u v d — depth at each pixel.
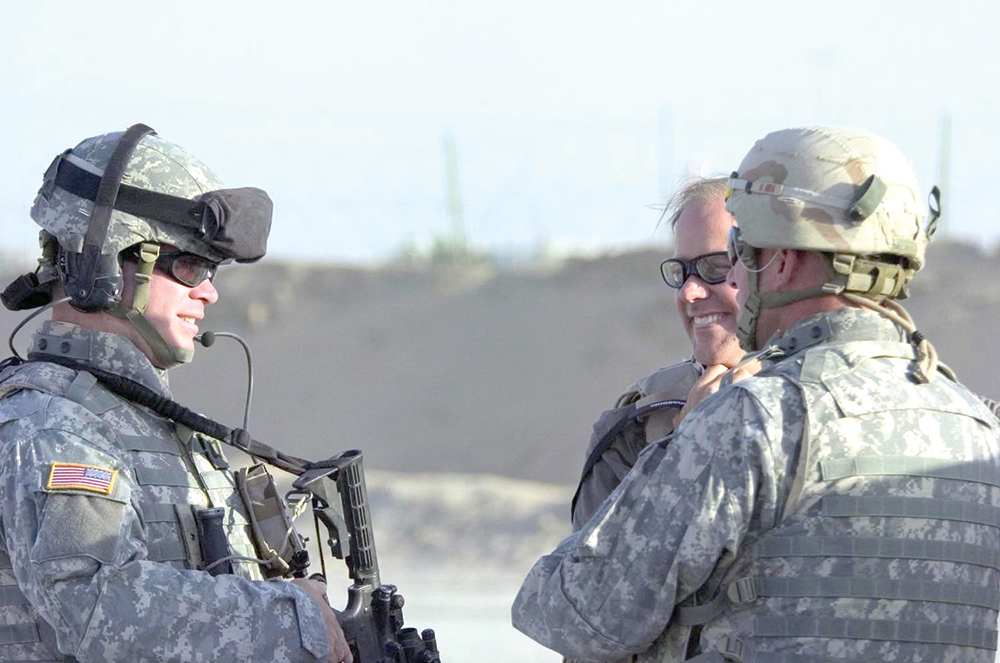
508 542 39.66
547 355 81.88
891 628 7.12
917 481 7.24
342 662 8.34
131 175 8.62
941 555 7.23
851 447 7.21
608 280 88.25
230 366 87.38
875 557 7.14
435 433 77.75
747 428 7.24
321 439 79.38
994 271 80.56
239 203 8.81
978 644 7.39
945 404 7.50
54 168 8.73
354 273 95.38
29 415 8.08
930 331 73.94
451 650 25.83
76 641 7.58
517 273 91.62
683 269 10.00
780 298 7.75
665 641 7.64
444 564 38.12
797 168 7.56
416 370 83.44
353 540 8.94
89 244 8.44
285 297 93.06
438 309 89.31
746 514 7.21
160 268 8.77
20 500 7.75
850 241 7.44
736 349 9.92
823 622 7.12
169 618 7.70
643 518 7.43
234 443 8.77
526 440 75.69
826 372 7.41
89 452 7.99
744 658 7.27
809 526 7.19
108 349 8.64
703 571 7.27
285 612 8.05
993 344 72.12
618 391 78.00
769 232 7.57
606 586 7.48
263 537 8.88
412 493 43.59
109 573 7.64
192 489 8.55
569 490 45.06
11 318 78.06
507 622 28.97
